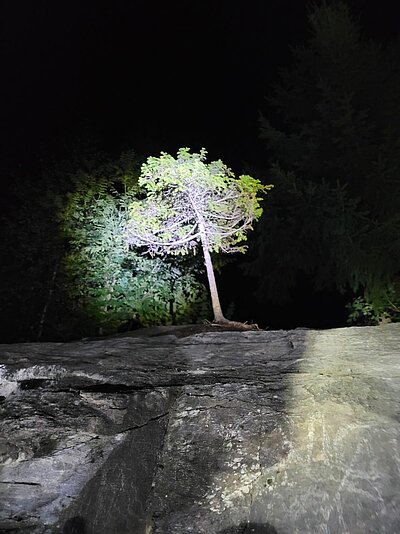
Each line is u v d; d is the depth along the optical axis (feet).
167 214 20.42
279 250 30.50
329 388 9.01
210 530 6.53
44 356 12.47
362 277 27.63
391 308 27.02
